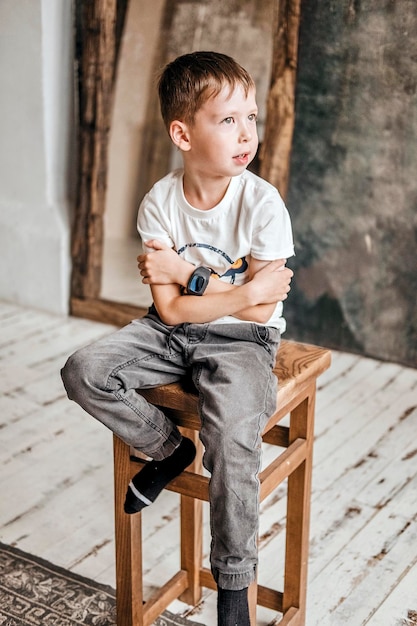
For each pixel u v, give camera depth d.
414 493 2.39
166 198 1.61
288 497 1.75
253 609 1.61
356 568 2.07
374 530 2.22
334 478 2.47
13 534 2.21
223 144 1.49
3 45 3.49
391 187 3.09
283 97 3.16
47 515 2.30
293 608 1.81
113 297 3.67
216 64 1.49
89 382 1.50
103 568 2.08
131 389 1.54
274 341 1.60
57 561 2.10
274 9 3.10
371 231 3.18
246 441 1.44
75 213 3.62
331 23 3.01
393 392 3.03
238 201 1.56
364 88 3.03
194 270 1.59
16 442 2.67
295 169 3.24
